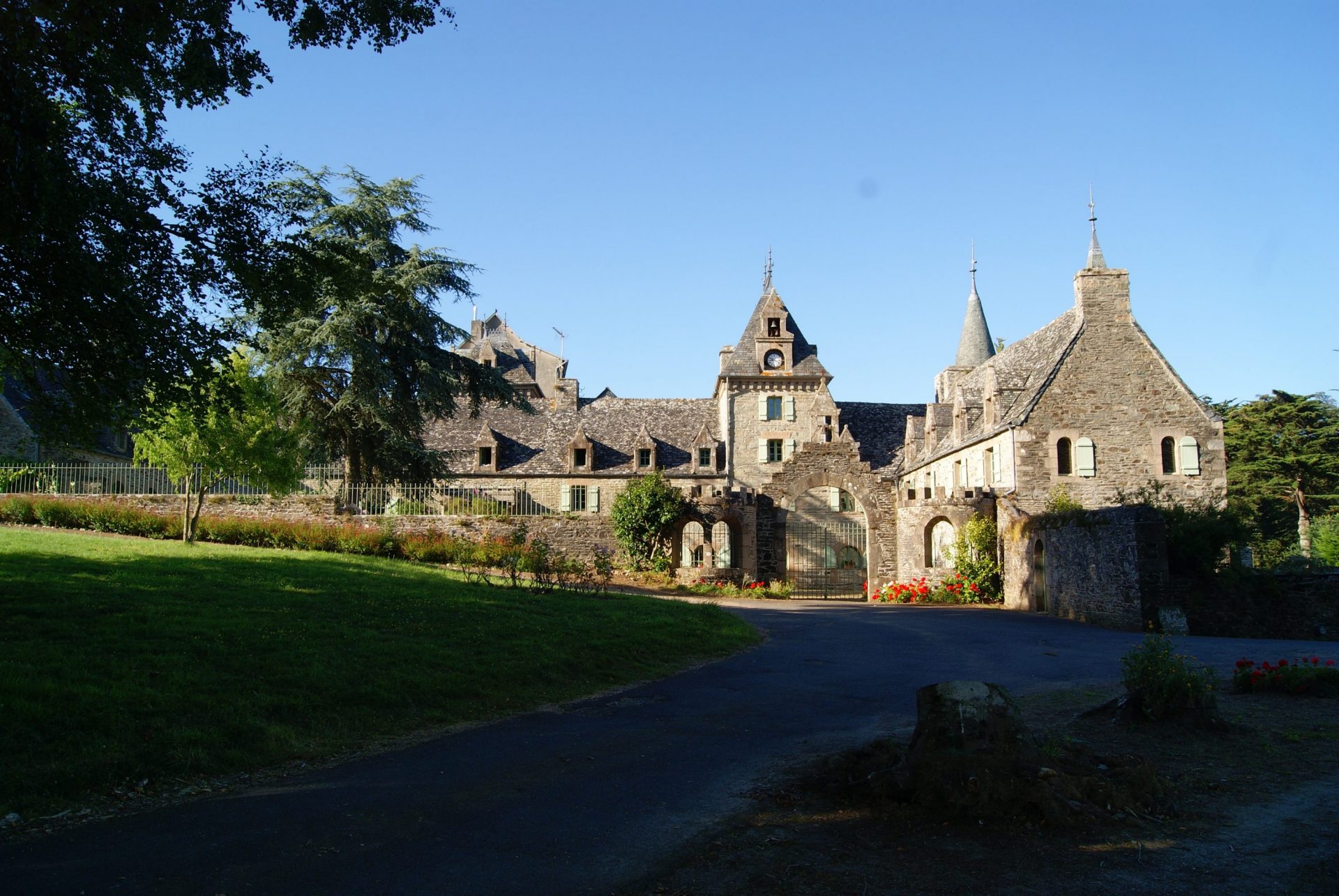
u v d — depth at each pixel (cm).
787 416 5747
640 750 958
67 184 995
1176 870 609
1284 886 584
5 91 945
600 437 5472
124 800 716
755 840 677
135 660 1012
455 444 5294
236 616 1314
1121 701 1046
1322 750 895
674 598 2828
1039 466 3431
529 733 1018
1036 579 2834
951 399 5088
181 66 1130
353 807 730
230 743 851
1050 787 714
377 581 1928
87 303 1126
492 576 2506
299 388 3169
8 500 2814
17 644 1022
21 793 686
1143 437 3481
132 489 3231
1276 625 2183
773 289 5972
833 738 1012
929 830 688
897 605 3044
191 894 551
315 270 1336
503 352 6838
